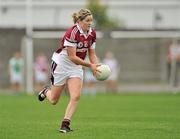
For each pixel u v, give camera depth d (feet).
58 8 305.32
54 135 91.91
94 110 149.18
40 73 239.09
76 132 96.12
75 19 91.81
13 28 264.93
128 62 264.11
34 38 260.42
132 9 315.17
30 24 253.44
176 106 162.61
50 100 97.09
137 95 221.46
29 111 144.87
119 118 125.08
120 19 315.78
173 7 309.83
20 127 105.09
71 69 92.94
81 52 93.50
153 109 151.74
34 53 262.06
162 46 260.62
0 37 265.13
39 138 88.63
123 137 89.86
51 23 304.50
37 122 115.03
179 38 252.83
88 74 233.35
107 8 315.99
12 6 304.50
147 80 263.08
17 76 234.17
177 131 98.32
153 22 312.91
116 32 248.73
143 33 252.21
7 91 254.47
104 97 210.38
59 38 261.24
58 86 94.58
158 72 261.85
